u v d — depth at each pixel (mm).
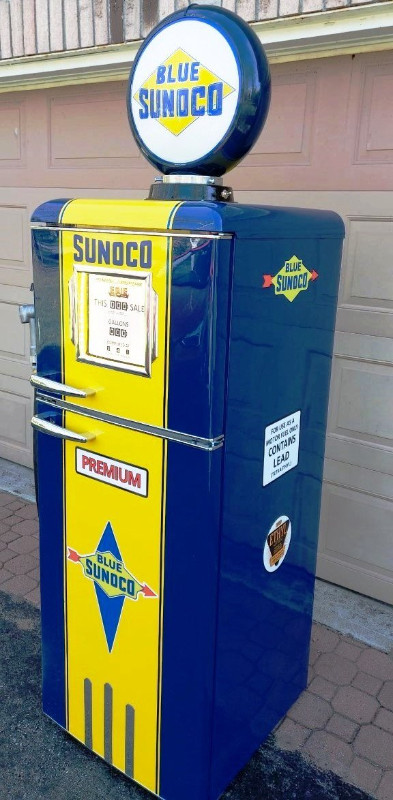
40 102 3590
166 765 1950
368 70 2516
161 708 1910
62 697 2199
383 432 2785
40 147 3672
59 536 2045
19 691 2451
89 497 1919
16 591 3055
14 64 3473
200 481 1664
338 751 2213
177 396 1646
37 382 1916
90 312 1770
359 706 2412
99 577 1957
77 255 1759
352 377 2812
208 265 1514
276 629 2139
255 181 2891
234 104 1635
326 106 2637
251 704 2086
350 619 2873
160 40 1720
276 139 2793
